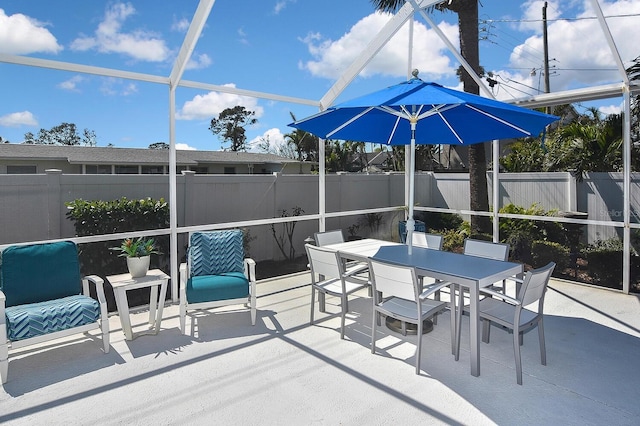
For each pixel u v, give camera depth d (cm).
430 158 1028
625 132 470
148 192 450
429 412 250
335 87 552
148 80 429
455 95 316
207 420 243
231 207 529
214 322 406
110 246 425
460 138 462
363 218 686
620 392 274
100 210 417
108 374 299
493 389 277
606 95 479
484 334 353
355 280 398
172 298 467
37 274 337
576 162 570
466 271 319
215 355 331
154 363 317
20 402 262
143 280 368
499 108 299
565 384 284
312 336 371
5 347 284
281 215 583
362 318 419
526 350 339
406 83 372
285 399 265
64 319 305
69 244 360
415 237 475
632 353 333
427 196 754
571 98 500
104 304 331
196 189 495
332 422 240
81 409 254
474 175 675
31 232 376
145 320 412
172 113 449
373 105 309
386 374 298
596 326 391
